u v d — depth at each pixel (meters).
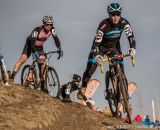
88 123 13.80
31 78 18.88
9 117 12.34
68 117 14.16
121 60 15.05
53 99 16.27
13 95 15.01
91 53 15.09
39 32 18.41
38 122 12.77
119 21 14.88
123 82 14.66
